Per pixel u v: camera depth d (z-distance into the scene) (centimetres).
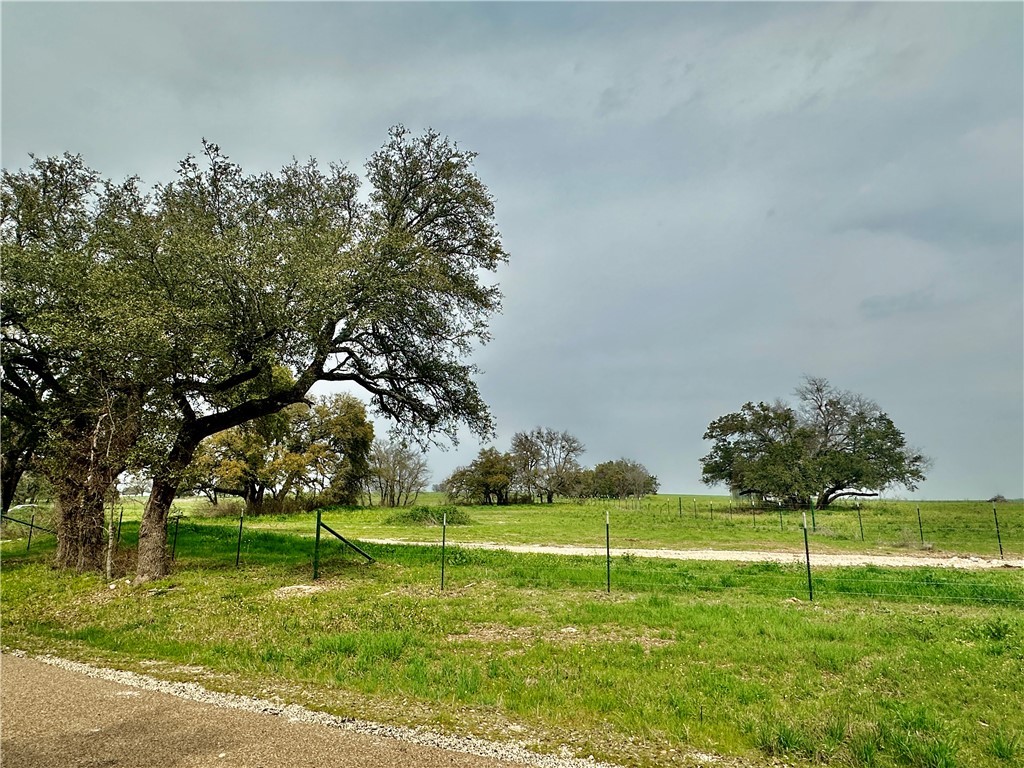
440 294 1786
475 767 515
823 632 999
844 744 583
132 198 1947
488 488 7900
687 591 1405
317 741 562
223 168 1772
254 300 1467
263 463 5056
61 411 1709
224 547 2164
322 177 1869
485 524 3891
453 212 1916
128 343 1343
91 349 1438
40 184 1852
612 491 8538
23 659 859
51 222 1828
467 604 1241
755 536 3047
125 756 523
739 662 854
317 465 5322
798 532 3256
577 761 536
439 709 658
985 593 1354
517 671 801
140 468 1508
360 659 841
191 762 512
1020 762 554
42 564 1881
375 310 1583
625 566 1767
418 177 1880
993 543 2698
